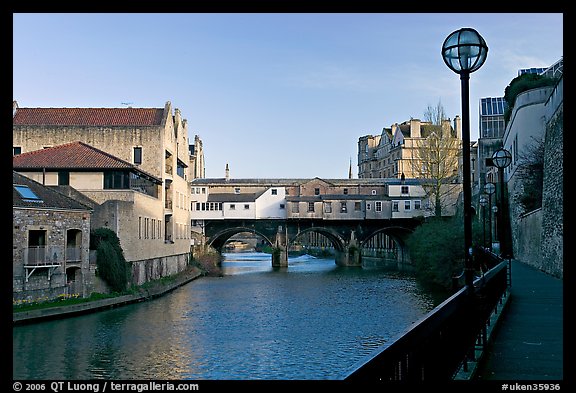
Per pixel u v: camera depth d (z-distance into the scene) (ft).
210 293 155.63
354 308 126.21
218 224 268.62
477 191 209.97
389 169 380.17
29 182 112.06
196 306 128.47
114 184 141.79
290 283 184.85
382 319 111.34
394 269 246.68
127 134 173.68
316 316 115.03
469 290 29.19
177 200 197.98
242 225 268.82
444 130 205.05
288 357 79.00
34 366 72.18
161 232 171.83
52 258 107.96
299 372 70.64
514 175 157.28
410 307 126.72
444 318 22.71
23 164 140.67
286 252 269.23
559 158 89.56
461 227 149.18
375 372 13.39
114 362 75.10
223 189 283.79
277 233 270.46
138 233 145.18
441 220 176.14
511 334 40.50
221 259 287.07
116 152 173.27
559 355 33.78
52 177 141.79
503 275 60.13
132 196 140.56
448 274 147.54
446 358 22.89
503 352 34.63
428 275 166.09
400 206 272.31
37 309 100.63
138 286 143.64
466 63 29.04
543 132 141.79
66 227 113.50
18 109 187.01
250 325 104.27
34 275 104.99
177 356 78.64
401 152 347.97
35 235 110.73
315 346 86.28
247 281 192.85
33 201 104.94
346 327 102.68
